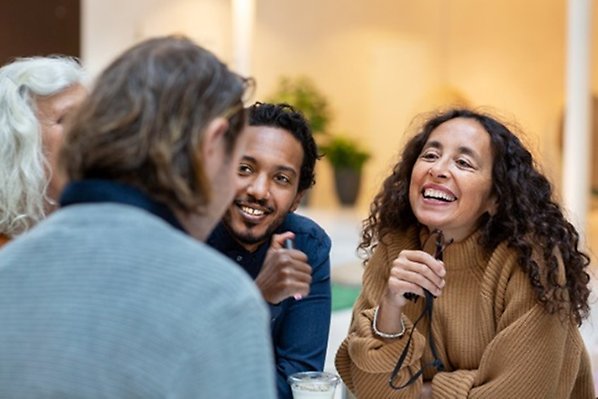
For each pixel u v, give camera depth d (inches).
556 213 69.5
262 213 70.3
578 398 76.5
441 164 68.4
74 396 36.2
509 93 403.2
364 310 72.1
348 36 423.5
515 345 66.4
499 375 66.9
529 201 68.2
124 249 38.7
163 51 41.4
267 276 62.6
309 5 419.8
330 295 76.9
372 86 424.8
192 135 40.1
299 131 71.4
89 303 37.6
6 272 39.8
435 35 418.0
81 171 40.6
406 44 422.3
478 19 410.0
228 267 39.0
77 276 38.5
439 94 415.8
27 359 37.4
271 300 62.7
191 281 37.6
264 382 37.4
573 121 257.3
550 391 67.5
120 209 39.9
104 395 36.0
